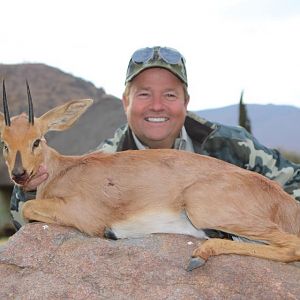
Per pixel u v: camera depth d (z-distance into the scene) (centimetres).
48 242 130
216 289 118
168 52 169
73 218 137
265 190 134
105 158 142
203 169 136
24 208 137
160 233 135
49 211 137
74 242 130
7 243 133
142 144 180
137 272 122
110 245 128
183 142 178
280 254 126
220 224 130
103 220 137
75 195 139
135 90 172
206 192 132
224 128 181
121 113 507
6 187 441
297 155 443
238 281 120
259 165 178
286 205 136
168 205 135
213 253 125
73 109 148
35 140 138
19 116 142
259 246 127
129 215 136
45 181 143
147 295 118
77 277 122
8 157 136
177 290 118
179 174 136
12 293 122
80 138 491
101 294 119
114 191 137
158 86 169
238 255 126
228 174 134
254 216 131
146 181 137
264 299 117
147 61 168
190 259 124
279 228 130
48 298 119
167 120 171
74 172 142
